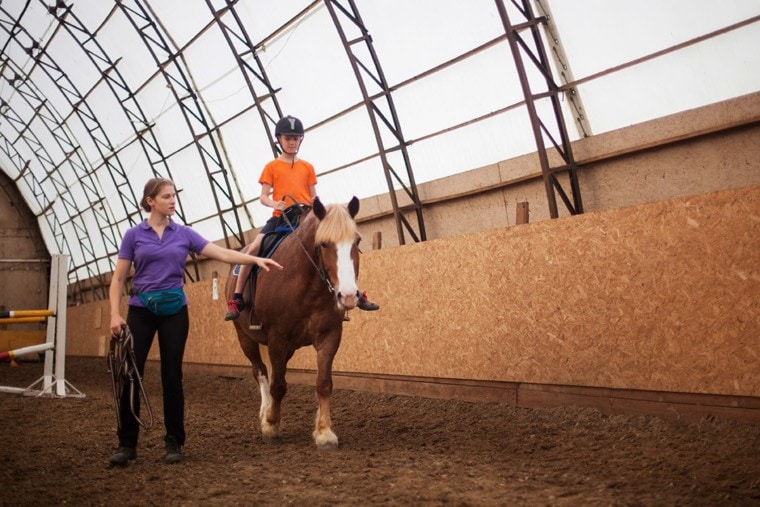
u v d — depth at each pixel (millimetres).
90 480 4059
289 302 4883
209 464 4422
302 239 4859
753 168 6238
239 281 5570
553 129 7996
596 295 5707
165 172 17281
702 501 3184
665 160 6949
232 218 15359
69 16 15875
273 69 11914
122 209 20859
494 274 6727
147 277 4414
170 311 4488
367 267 8570
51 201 25328
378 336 8328
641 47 6879
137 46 14875
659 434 4836
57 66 17922
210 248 4598
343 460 4371
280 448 4957
